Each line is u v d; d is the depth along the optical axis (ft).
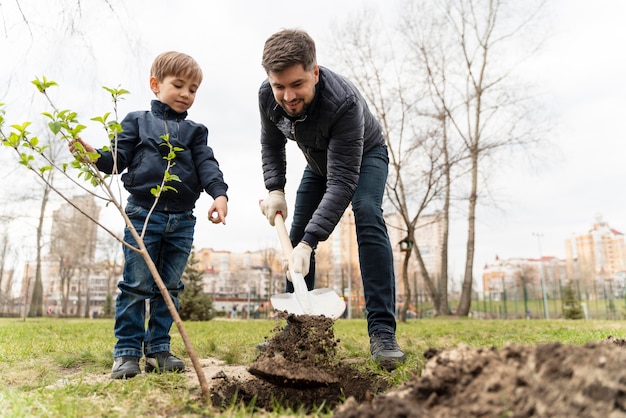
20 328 20.04
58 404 5.03
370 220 8.57
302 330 6.06
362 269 8.64
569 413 3.21
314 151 8.95
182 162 8.36
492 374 3.86
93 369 8.29
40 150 5.72
